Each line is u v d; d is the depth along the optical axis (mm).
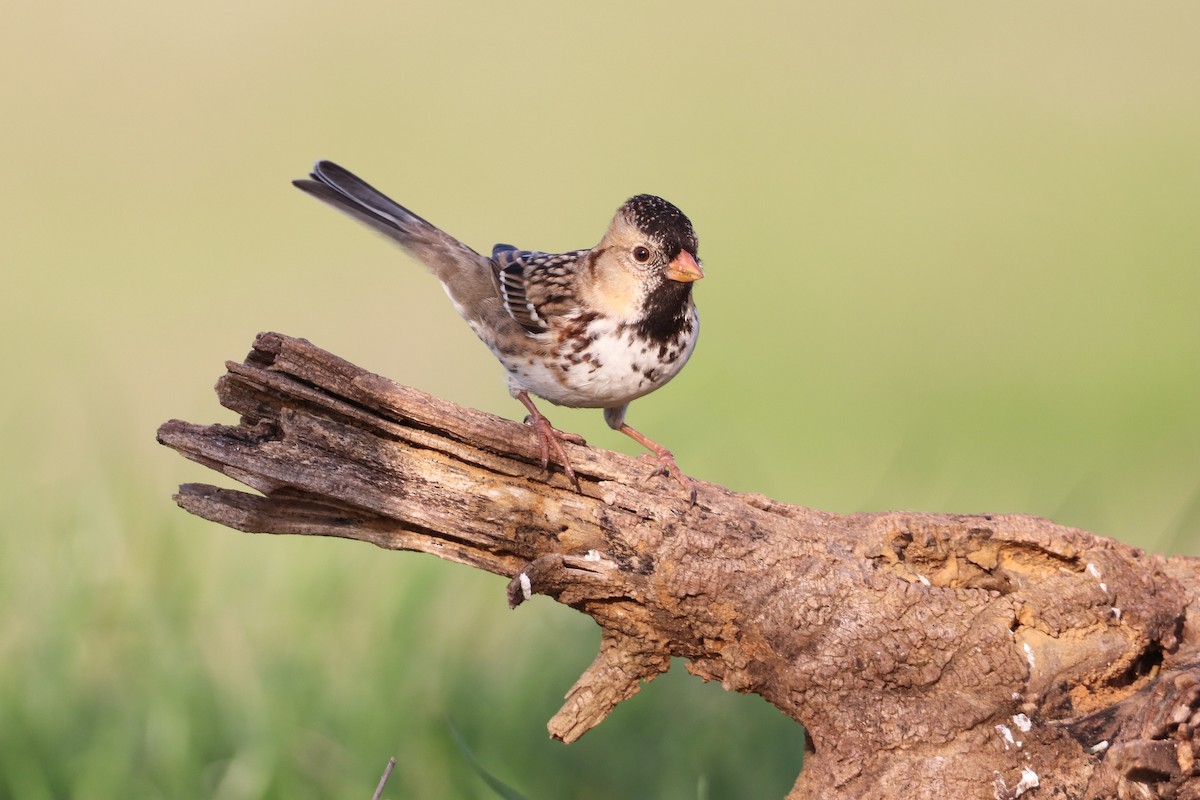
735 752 8438
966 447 15469
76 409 14188
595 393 8289
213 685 8367
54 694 8219
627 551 6449
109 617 8719
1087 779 6098
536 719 8555
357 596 9172
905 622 6230
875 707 6238
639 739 8547
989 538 6480
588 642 8992
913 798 6133
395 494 6449
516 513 6504
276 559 9680
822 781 6297
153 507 9547
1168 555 8695
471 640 8992
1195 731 5973
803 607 6297
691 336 8227
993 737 6148
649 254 7922
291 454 6332
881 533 6465
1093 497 12297
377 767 8031
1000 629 6238
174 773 7871
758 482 12156
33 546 9125
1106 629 6344
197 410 14375
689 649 6586
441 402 6441
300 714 8188
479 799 7945
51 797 7691
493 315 8633
